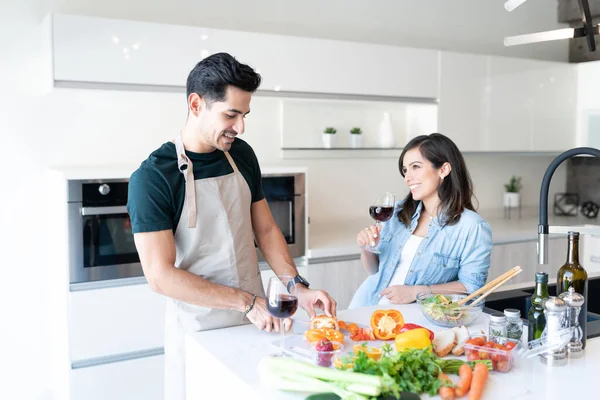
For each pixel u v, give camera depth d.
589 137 4.61
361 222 4.38
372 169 4.40
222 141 1.90
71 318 2.94
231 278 2.06
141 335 3.11
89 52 3.03
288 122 3.99
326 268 3.59
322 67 3.66
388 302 2.34
